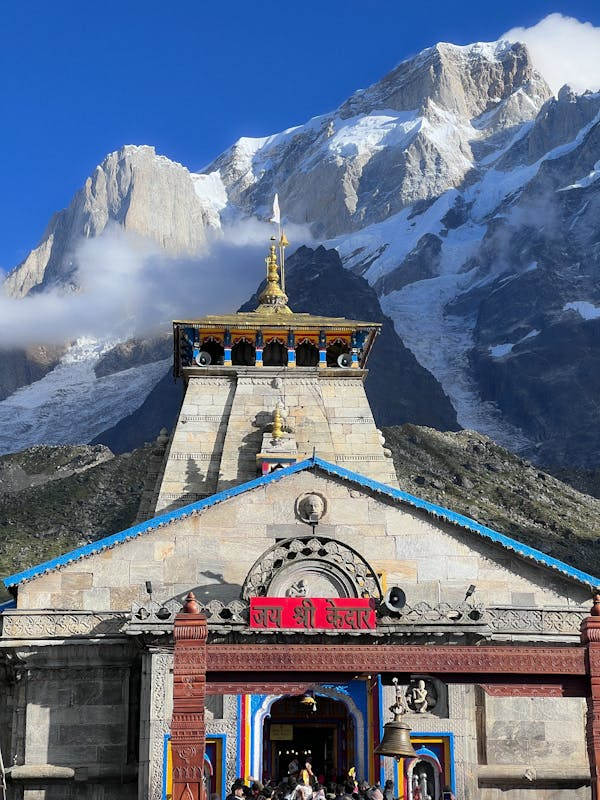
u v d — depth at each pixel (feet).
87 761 157.99
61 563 163.32
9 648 160.04
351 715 156.35
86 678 161.17
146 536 164.86
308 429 204.95
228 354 211.61
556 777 157.07
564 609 162.40
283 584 156.15
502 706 160.76
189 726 116.88
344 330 212.84
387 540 164.76
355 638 147.13
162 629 152.05
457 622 150.20
